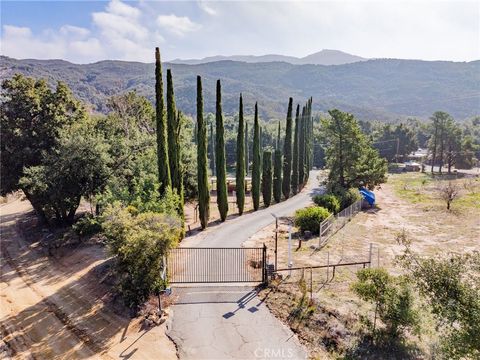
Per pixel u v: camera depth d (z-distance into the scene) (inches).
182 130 1491.1
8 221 1549.0
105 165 1118.4
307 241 937.5
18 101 1243.2
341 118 1578.5
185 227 1067.9
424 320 440.5
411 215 1344.7
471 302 349.1
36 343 556.7
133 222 587.5
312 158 3201.3
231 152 3693.4
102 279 754.2
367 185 1685.5
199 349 480.1
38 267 939.3
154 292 622.5
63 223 1288.1
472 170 3206.2
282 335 504.7
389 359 427.8
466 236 1013.8
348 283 632.4
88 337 551.2
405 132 3735.2
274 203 1590.8
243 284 667.4
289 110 1705.2
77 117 1401.3
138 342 510.9
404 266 427.2
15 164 1221.7
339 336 480.4
